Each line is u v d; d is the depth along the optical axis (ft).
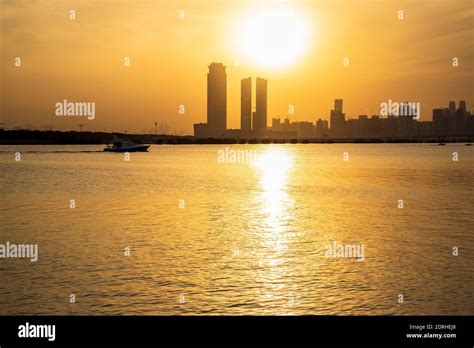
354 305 84.84
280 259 113.80
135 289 92.22
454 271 103.71
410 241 134.00
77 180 352.28
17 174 410.72
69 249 123.44
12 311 81.92
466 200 228.63
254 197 244.63
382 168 499.51
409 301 86.38
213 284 95.04
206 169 491.72
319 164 592.19
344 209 199.52
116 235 142.00
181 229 152.25
